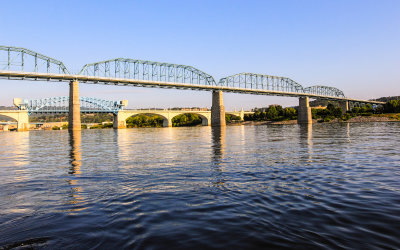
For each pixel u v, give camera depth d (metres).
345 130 65.19
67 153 26.56
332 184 10.93
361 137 39.22
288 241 5.83
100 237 6.21
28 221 7.29
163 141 44.41
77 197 9.62
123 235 6.31
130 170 15.24
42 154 26.09
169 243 5.86
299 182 11.41
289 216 7.31
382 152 21.19
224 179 12.30
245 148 27.36
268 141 36.53
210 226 6.76
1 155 25.77
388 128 68.31
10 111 160.88
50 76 118.25
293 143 32.22
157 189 10.61
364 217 7.13
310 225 6.67
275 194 9.55
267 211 7.77
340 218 7.10
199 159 19.55
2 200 9.38
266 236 6.10
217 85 185.00
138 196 9.62
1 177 13.78
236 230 6.47
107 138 61.28
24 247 5.77
